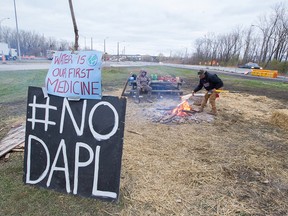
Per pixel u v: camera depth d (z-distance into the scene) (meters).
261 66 44.97
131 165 3.22
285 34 45.62
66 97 2.36
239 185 2.90
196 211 2.38
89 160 2.36
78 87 2.32
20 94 8.61
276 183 3.00
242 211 2.41
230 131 5.07
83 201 2.40
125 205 2.39
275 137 4.80
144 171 3.09
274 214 2.39
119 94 9.06
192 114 6.20
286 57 44.62
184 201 2.53
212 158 3.62
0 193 2.50
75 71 2.33
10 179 2.76
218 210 2.41
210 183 2.91
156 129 4.93
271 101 9.31
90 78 2.29
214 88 6.16
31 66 25.39
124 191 2.62
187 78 20.12
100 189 2.36
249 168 3.37
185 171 3.15
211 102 6.28
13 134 4.15
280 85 16.55
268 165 3.48
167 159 3.50
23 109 6.31
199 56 76.75
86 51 2.36
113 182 2.33
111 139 2.30
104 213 2.27
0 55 41.56
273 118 5.89
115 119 2.28
